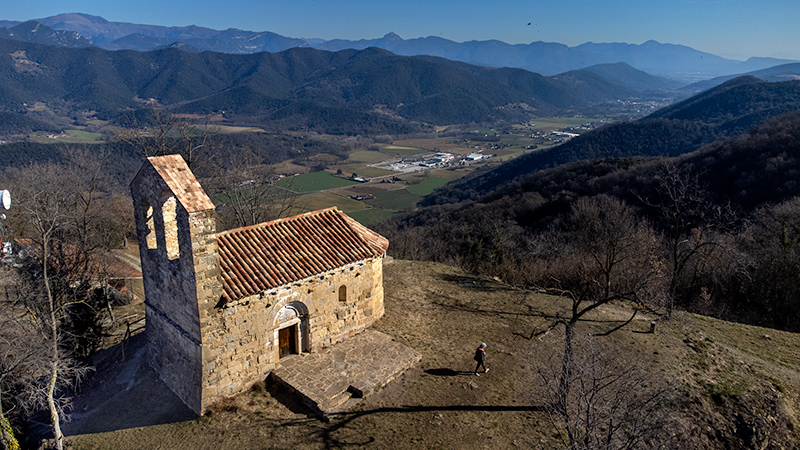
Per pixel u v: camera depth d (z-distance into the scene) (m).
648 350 20.98
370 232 22.41
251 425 15.66
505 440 15.45
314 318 19.11
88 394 18.75
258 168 38.78
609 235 26.81
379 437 15.29
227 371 16.52
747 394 18.03
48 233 19.00
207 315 15.50
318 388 17.06
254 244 18.30
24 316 20.86
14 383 18.14
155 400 17.42
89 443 15.50
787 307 27.55
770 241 29.53
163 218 16.00
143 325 26.23
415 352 20.06
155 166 15.18
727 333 23.98
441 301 26.44
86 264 24.55
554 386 14.88
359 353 19.64
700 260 29.97
